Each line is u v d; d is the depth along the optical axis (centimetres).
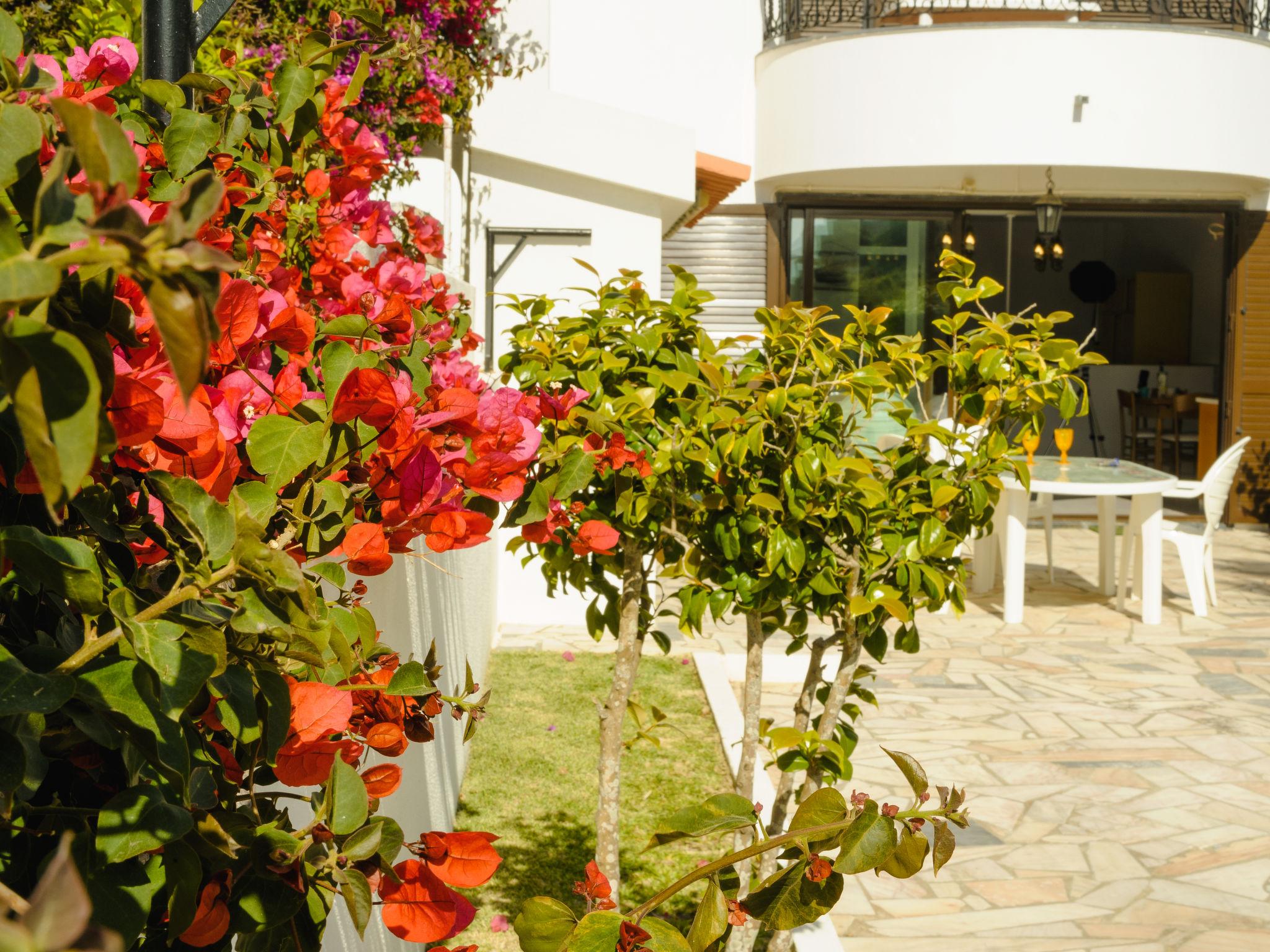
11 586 72
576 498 267
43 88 74
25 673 58
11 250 45
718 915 111
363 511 99
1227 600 848
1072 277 1529
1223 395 1190
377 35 156
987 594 864
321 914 78
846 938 348
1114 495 796
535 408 155
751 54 1122
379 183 522
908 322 1163
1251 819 441
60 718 68
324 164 162
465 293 486
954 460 282
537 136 698
